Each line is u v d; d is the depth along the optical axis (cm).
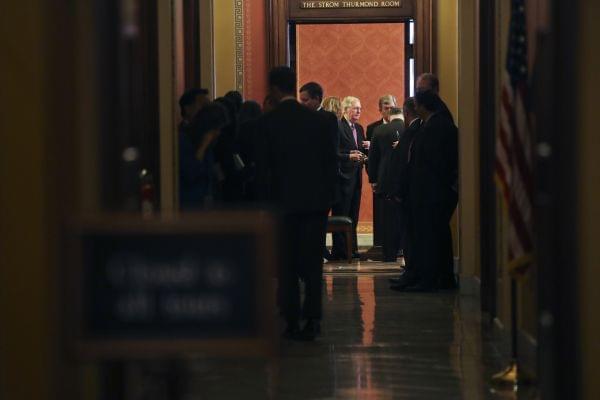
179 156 1705
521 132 1325
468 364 1550
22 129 835
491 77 1836
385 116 3181
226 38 2945
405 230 2428
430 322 1948
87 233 629
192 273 624
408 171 2370
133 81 909
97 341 626
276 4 3281
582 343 941
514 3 1345
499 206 1708
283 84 1748
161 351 621
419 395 1348
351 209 3186
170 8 1659
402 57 3781
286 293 1770
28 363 845
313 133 1731
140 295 626
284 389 1394
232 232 621
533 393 1345
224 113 1770
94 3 834
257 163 1744
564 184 931
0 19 826
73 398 841
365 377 1466
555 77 928
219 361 1583
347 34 3769
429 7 3234
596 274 937
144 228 627
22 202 841
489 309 1928
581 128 926
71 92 827
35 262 844
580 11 917
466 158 2306
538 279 1163
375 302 2231
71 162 830
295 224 1752
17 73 833
